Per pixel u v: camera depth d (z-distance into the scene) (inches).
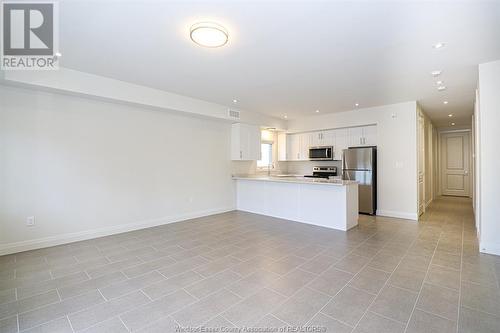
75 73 135.4
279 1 76.1
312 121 263.9
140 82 154.6
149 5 78.3
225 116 215.8
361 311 77.3
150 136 182.9
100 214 158.1
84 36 98.1
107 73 139.5
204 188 220.2
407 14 82.5
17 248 129.0
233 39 100.0
